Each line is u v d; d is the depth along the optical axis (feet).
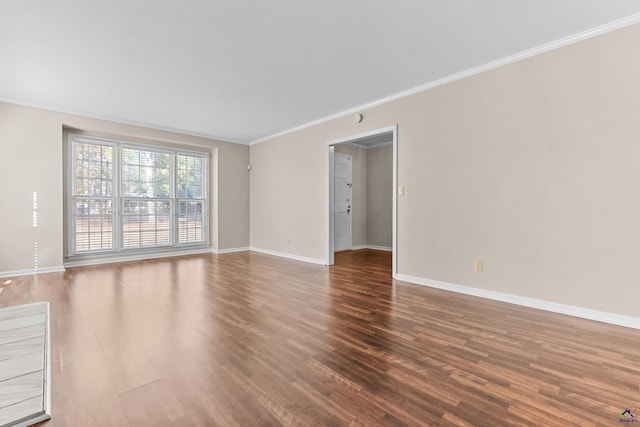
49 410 4.67
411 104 12.64
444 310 9.27
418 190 12.41
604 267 8.34
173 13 7.55
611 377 5.62
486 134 10.52
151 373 5.73
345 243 22.15
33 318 8.49
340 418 4.53
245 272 14.66
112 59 9.94
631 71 7.89
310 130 17.56
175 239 19.93
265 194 21.12
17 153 13.79
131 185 18.13
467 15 7.73
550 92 9.16
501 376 5.66
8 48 9.18
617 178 8.13
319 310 9.23
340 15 7.70
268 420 4.49
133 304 9.73
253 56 9.82
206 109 15.12
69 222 16.02
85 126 15.80
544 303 9.33
